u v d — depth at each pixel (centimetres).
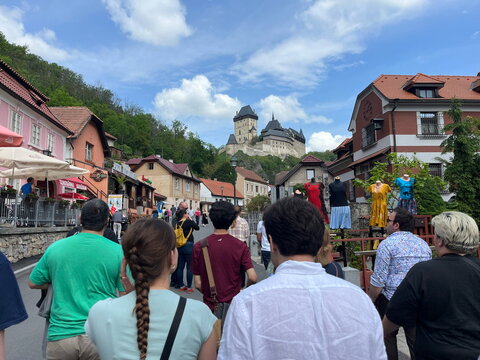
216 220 360
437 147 2259
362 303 143
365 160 2545
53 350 245
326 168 3653
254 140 16688
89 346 243
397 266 325
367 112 2619
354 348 133
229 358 136
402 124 2273
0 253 196
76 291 250
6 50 7169
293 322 134
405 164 1446
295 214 156
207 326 170
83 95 8594
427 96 2353
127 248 173
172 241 179
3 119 1588
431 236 788
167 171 5388
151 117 10356
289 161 15125
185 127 11331
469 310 212
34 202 1190
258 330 135
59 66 8831
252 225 1623
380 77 2638
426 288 218
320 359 130
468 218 229
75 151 2428
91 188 2566
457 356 206
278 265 162
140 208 3650
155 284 172
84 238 263
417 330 229
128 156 6888
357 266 812
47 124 2044
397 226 352
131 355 156
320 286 144
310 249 155
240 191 8219
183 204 771
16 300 193
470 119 1299
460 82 2614
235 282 349
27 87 1912
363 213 1443
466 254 228
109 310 166
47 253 261
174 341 158
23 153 1196
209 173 9312
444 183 1287
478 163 1223
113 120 7981
